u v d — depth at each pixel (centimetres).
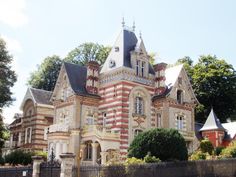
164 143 3181
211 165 2983
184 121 4703
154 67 4750
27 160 4294
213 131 5469
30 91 5650
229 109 6950
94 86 4588
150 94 4581
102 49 7331
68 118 4469
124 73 4338
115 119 4269
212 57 7288
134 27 4844
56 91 4806
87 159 4209
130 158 3109
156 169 2733
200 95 6925
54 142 4181
